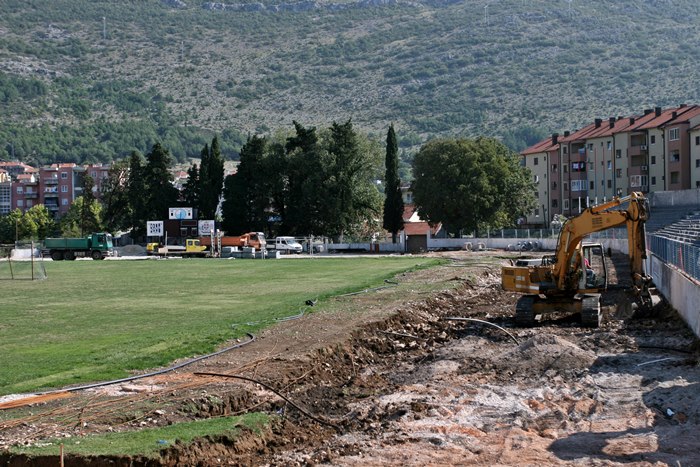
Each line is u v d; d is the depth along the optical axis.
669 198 71.94
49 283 47.34
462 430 14.56
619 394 16.75
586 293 26.80
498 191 98.00
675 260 29.78
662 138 104.56
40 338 23.78
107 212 131.00
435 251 91.75
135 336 23.81
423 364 20.75
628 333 24.45
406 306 30.16
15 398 15.80
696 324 23.34
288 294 36.97
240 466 12.90
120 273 57.22
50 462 12.28
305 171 104.62
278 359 19.61
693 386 16.64
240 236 100.56
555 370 18.88
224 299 35.16
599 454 13.12
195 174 117.31
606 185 115.44
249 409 15.79
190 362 19.38
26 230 146.62
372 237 114.75
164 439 13.09
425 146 101.31
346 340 22.48
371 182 111.06
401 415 15.71
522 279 27.28
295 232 107.56
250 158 108.81
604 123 122.75
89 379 17.42
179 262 76.06
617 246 67.00
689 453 13.02
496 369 19.39
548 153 126.44
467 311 31.80
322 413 16.08
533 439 13.93
